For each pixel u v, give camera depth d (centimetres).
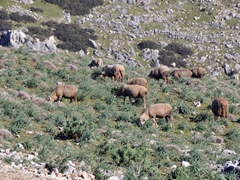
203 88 8462
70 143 5050
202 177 4353
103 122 5959
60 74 8269
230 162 4703
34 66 8694
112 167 4428
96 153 4828
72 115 6081
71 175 3994
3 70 8044
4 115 5778
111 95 7225
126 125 5931
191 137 6006
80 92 7200
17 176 3575
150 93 7681
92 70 9088
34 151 4634
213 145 5753
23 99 6675
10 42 18525
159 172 4388
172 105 7162
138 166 4441
